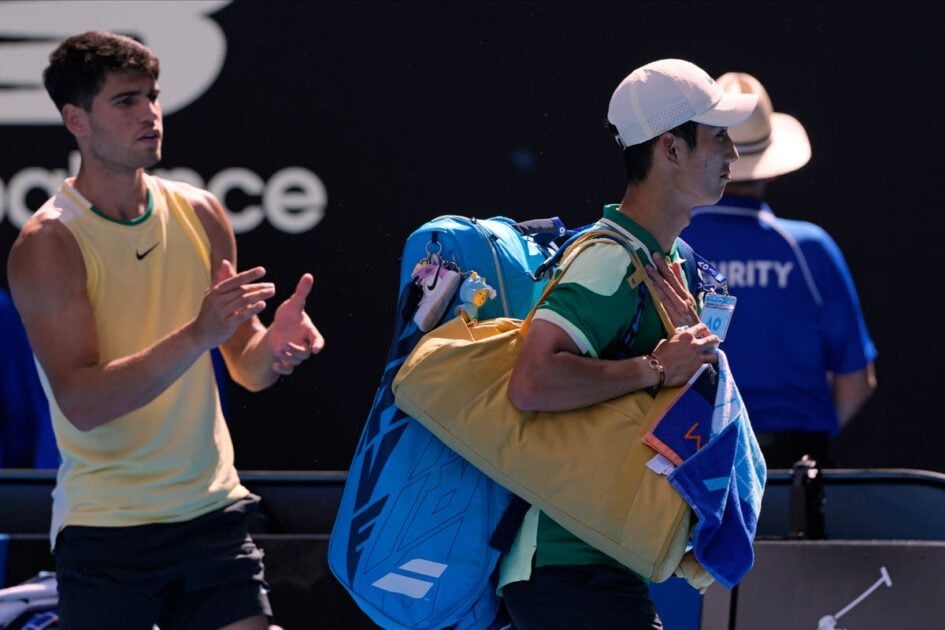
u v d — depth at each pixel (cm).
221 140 2080
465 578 1155
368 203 2080
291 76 2069
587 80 2045
